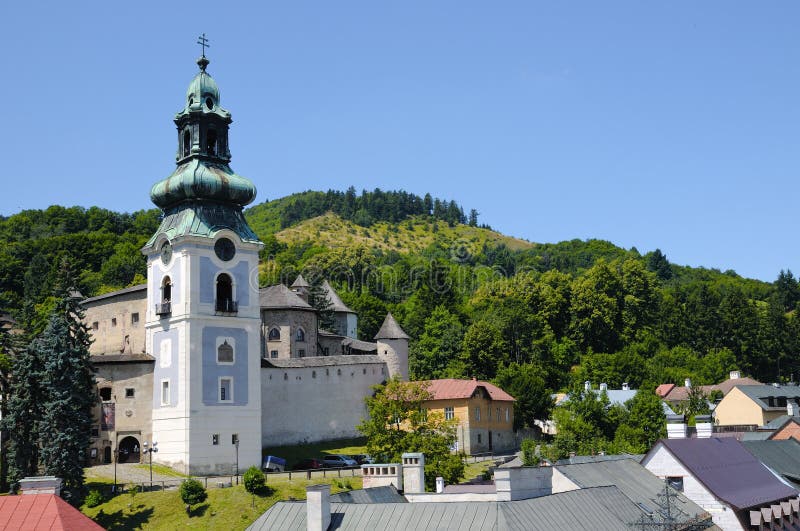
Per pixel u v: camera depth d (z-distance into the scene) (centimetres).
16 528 4603
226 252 12150
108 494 10381
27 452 10425
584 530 4978
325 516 4900
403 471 6688
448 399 13975
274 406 13288
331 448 13400
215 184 12131
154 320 12219
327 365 14000
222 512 9825
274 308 14762
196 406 11531
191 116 12331
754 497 6650
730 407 16075
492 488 6812
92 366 11331
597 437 13188
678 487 6600
